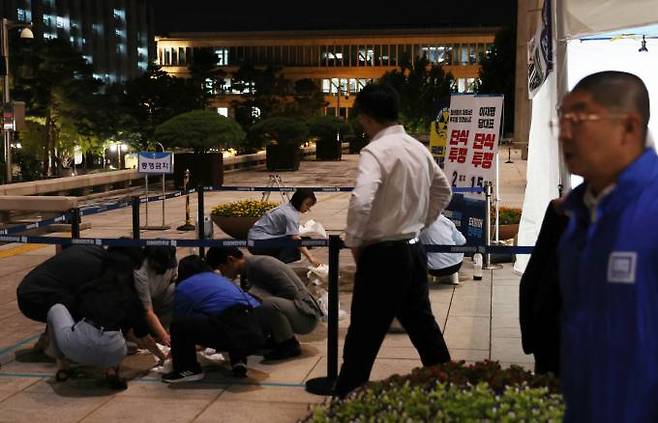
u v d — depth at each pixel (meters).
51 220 7.15
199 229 9.98
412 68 95.62
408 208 4.10
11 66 44.41
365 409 2.82
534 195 8.55
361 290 4.15
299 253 8.66
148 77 51.69
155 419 4.69
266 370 5.62
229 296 5.36
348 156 45.19
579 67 8.00
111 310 5.20
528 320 3.80
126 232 13.23
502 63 62.25
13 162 27.66
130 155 51.47
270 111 74.69
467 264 9.69
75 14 98.88
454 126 10.33
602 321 1.71
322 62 111.31
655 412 1.67
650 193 1.68
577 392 1.79
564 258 1.85
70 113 47.22
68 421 4.68
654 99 7.96
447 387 2.99
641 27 6.60
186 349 5.31
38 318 5.71
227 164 30.92
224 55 111.94
